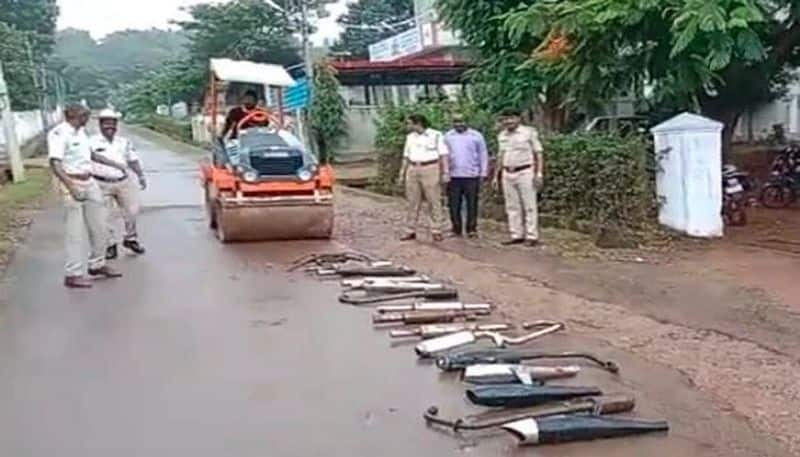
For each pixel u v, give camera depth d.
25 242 13.88
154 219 16.53
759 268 10.99
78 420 5.93
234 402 6.23
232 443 5.50
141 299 9.59
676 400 6.14
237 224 13.39
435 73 28.52
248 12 45.44
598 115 17.02
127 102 82.00
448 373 6.86
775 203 16.88
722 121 18.77
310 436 5.59
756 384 6.44
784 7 14.03
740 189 14.52
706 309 8.83
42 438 5.63
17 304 9.42
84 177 10.39
